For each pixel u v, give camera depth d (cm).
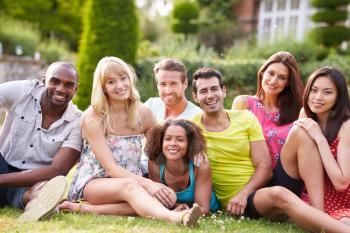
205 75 413
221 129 420
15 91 415
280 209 367
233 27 2309
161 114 482
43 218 357
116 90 401
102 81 404
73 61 1658
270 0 2428
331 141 381
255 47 1575
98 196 388
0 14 2095
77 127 415
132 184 375
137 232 322
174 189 410
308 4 2294
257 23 2467
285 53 447
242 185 413
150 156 411
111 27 1062
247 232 347
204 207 397
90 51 1061
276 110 452
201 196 401
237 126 419
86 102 1061
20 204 401
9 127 421
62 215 371
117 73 401
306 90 393
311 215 343
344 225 338
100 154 398
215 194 424
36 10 2245
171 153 396
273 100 452
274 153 437
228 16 2486
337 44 1620
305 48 1449
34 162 419
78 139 415
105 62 405
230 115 425
